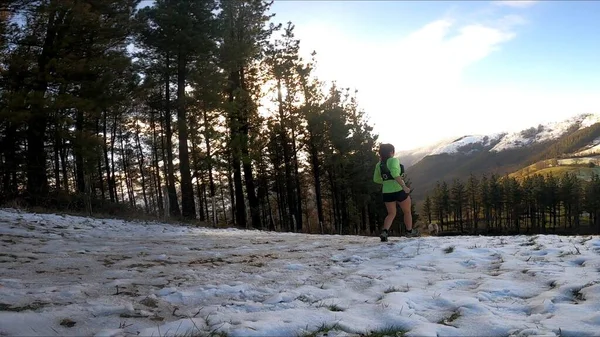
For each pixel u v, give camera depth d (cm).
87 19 1501
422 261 530
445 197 9688
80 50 1634
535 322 279
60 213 1180
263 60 2605
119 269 460
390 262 539
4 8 1478
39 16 1534
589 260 451
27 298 317
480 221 10044
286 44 2662
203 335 259
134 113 3288
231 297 368
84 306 304
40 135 1550
